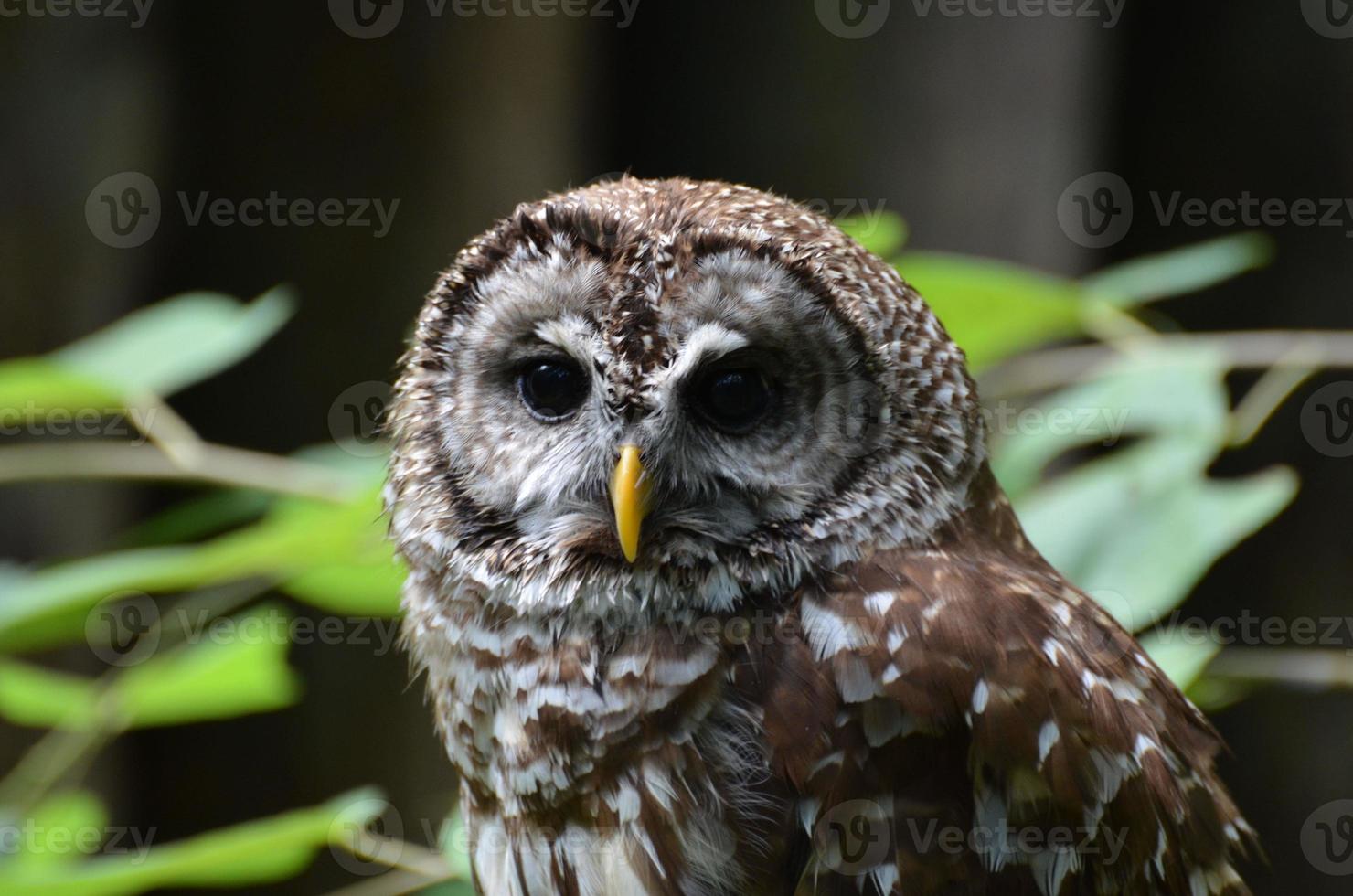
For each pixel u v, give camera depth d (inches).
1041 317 337.4
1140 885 262.5
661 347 271.6
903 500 270.7
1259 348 319.3
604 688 268.5
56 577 340.5
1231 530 280.1
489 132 661.9
